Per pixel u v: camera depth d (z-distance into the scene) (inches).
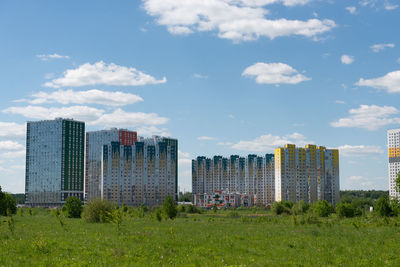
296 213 5556.1
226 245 1318.9
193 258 1026.1
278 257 1094.4
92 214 2721.5
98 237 1501.0
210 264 946.1
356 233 1840.6
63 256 1032.2
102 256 1026.7
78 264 912.3
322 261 1014.4
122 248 1177.4
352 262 998.4
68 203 4005.9
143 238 1480.1
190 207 6515.8
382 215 3339.1
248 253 1169.4
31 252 1080.8
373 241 1470.2
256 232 1946.4
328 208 4778.5
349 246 1325.0
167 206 3722.9
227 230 2102.6
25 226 2170.3
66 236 1539.1
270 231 2032.5
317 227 2432.3
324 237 1646.2
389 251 1194.0
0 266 885.2
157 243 1320.1
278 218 3988.7
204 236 1657.2
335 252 1185.4
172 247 1244.5
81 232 1752.0
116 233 1705.2
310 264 970.7
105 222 2645.2
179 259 1013.2
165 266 911.0
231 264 963.3
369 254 1133.1
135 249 1154.7
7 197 3949.3
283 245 1363.2
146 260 990.4
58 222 2635.3
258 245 1355.8
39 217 3752.5
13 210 3969.0
